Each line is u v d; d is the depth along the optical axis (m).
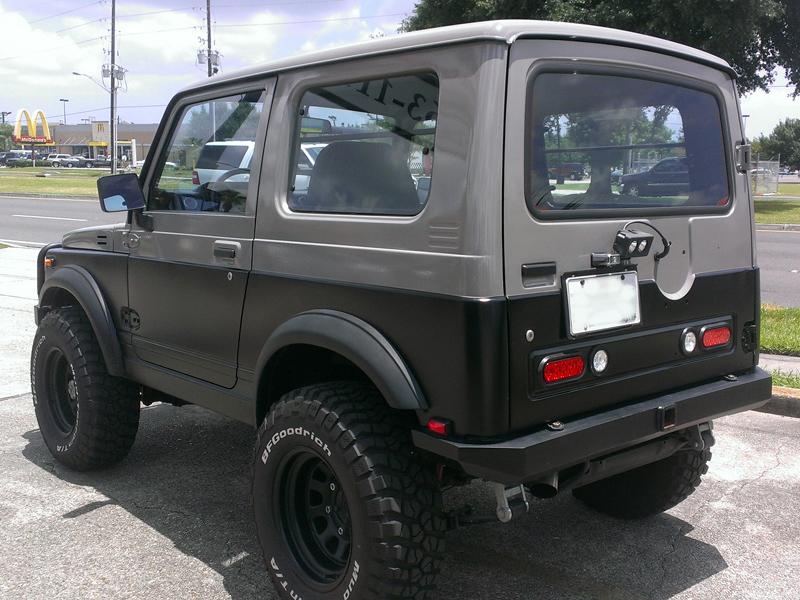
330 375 3.23
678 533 3.65
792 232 18.16
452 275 2.42
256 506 2.96
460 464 2.43
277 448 2.84
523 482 2.44
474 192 2.38
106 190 3.62
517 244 2.43
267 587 3.16
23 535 3.60
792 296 9.84
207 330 3.42
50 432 4.41
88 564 3.33
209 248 3.38
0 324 8.25
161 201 3.77
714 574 3.27
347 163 2.85
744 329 3.28
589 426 2.55
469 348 2.37
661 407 2.78
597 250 2.66
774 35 25.28
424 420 2.53
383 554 2.50
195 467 4.44
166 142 3.74
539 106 2.54
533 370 2.47
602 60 2.75
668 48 3.00
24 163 79.69
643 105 2.91
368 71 2.76
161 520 3.76
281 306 3.01
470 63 2.43
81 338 4.09
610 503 3.76
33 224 21.17
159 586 3.16
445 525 2.63
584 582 3.20
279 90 3.13
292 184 3.07
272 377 3.09
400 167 2.67
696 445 3.15
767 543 3.55
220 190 3.40
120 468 4.43
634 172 2.88
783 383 5.45
